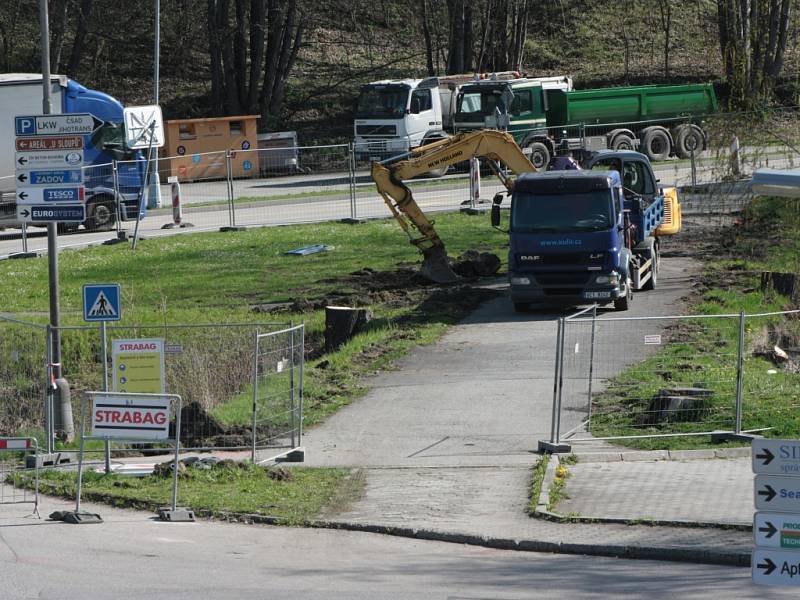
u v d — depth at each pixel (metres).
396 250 85.31
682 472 36.91
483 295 69.19
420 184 115.75
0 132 94.88
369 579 25.75
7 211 95.25
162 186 133.50
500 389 48.12
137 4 176.00
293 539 30.59
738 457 38.94
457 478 36.84
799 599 23.69
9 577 25.53
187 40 171.50
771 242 80.94
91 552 28.48
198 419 42.81
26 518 33.03
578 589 24.67
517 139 126.75
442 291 70.44
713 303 61.50
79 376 54.78
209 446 41.81
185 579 25.53
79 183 41.69
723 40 132.25
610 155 68.81
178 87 172.50
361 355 54.97
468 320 62.59
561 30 188.62
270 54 160.62
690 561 27.97
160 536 30.66
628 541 29.23
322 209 105.81
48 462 40.47
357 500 34.62
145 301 69.56
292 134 144.12
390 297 69.06
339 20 189.50
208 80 175.50
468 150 69.88
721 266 75.25
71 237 96.56
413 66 181.50
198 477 37.16
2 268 81.50
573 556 28.69
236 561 27.70
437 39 176.62
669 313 59.81
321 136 158.12
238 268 79.75
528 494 34.75
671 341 52.22
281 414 42.59
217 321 61.25
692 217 93.69
